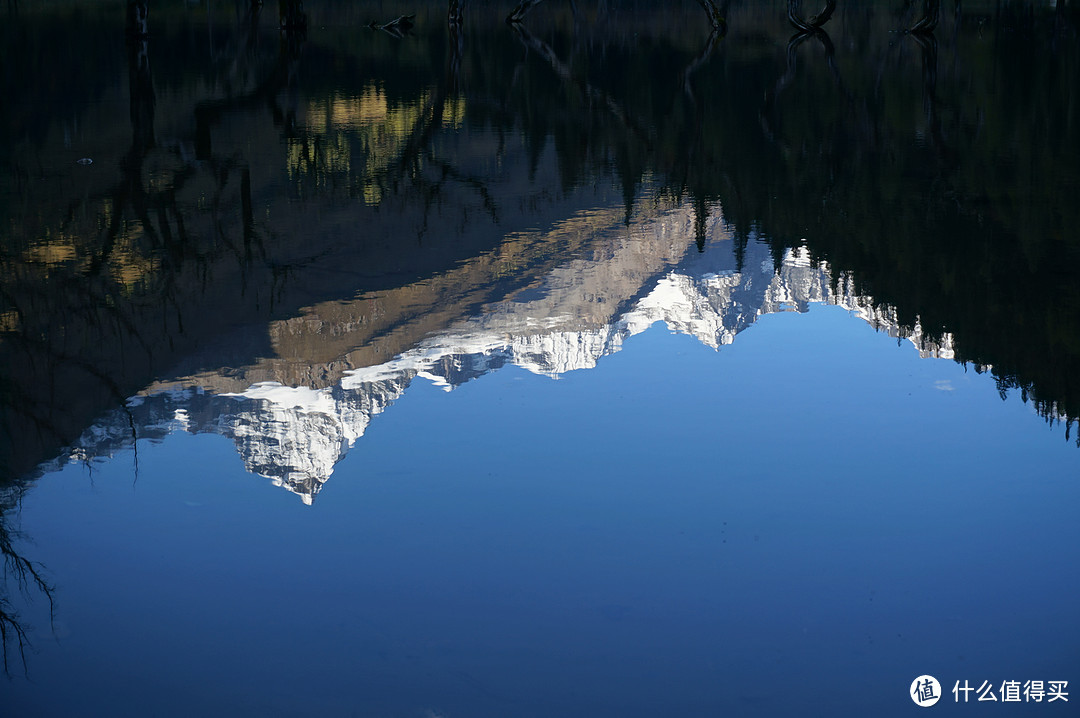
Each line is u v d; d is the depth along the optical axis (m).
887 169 24.95
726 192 23.09
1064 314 14.57
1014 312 14.80
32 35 60.56
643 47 62.75
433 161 26.81
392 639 7.58
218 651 7.43
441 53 58.22
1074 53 52.88
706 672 7.18
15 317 14.27
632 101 38.44
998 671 7.21
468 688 7.00
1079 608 7.94
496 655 7.37
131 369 12.73
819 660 7.35
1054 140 28.28
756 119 33.53
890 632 7.65
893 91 39.38
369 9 107.00
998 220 19.77
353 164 26.06
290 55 55.50
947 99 36.81
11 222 19.16
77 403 11.75
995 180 23.27
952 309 14.96
